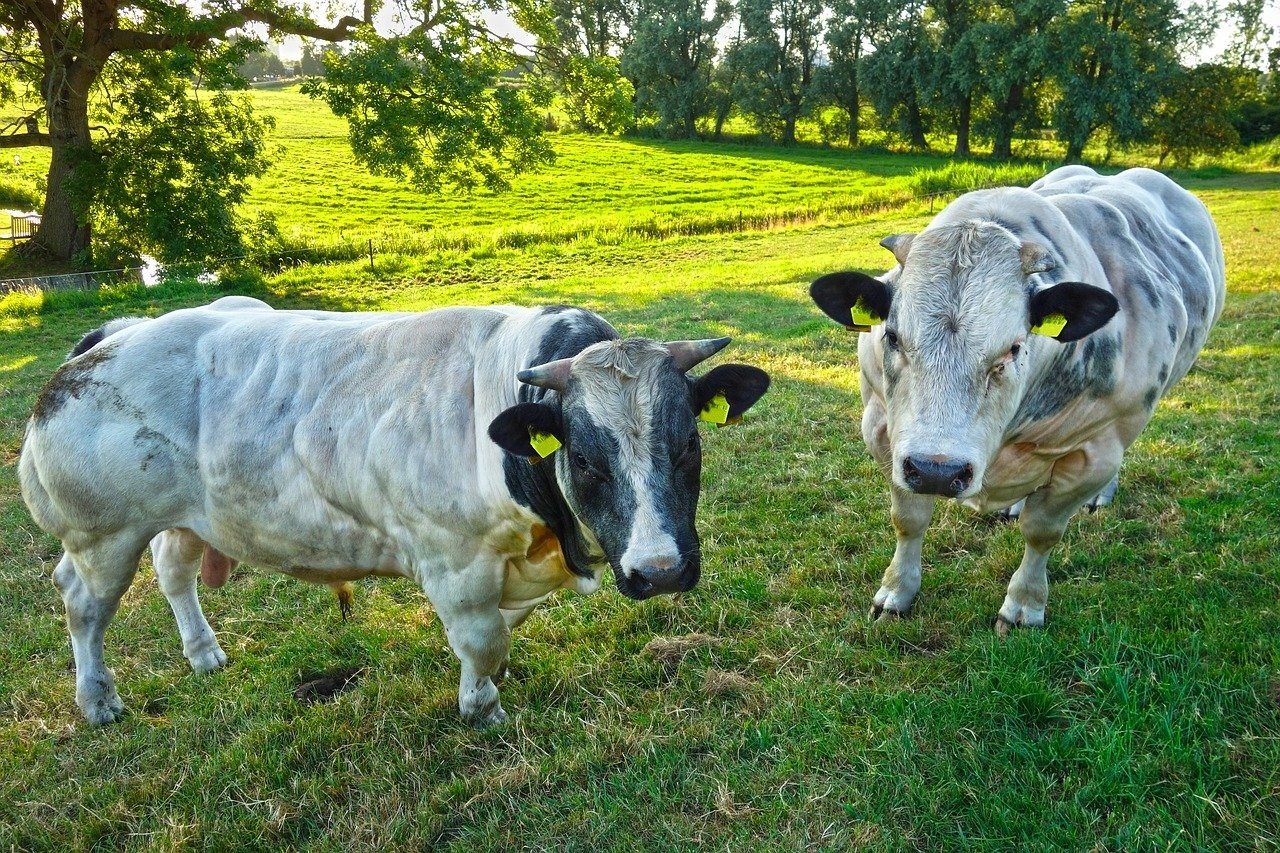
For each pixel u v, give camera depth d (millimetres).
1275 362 9492
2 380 12703
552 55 27641
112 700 5008
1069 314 4012
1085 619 5059
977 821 3715
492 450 4020
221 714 4895
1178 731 3986
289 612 5941
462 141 24406
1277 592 5145
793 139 77062
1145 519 6238
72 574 4930
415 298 20656
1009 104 62625
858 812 3830
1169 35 57156
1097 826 3656
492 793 4172
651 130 80500
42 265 27453
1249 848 3482
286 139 63344
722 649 5102
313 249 27656
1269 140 59094
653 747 4312
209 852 3971
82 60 25297
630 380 3635
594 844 3842
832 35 71062
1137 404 4840
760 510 6879
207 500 4648
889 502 6840
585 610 5680
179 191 25922
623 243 29203
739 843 3738
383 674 5176
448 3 25375
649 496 3566
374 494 4293
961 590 5617
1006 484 4898
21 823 4184
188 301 21078
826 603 5555
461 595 4328
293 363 4551
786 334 12875
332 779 4336
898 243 4566
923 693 4531
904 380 4180
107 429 4512
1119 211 5355
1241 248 17922
